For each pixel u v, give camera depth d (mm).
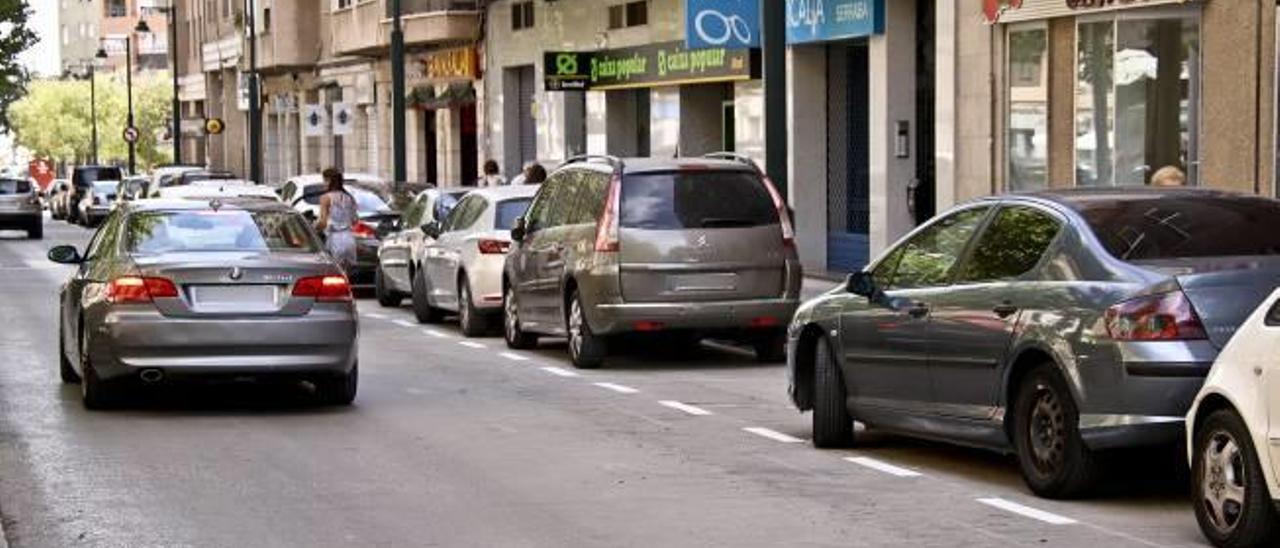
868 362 16156
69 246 21719
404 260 35094
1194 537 12516
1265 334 11531
